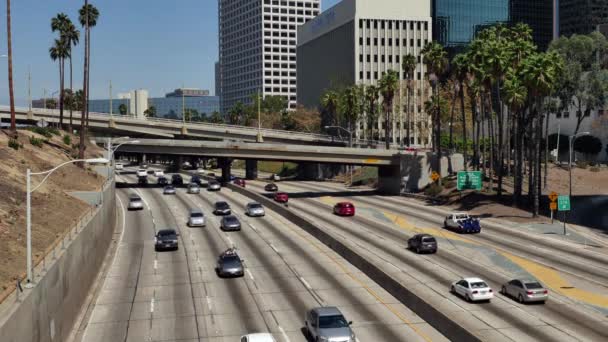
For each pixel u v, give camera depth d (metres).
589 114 117.25
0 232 34.62
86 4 86.12
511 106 78.69
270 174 166.12
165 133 140.62
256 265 47.12
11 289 23.59
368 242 57.84
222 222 64.50
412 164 103.25
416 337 29.80
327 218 74.25
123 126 138.88
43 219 41.12
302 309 35.00
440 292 38.72
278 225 67.06
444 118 139.62
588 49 104.12
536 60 71.50
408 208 84.56
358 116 160.38
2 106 133.62
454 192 92.44
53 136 89.50
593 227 67.19
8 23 69.25
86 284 37.94
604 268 46.53
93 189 60.88
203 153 98.81
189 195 95.12
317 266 46.72
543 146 137.88
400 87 172.88
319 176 148.25
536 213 71.25
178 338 30.06
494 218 73.44
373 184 117.62
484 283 36.66
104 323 32.66
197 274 44.25
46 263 27.94
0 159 53.47
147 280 42.50
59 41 116.38
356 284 41.00
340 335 27.34
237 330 31.25
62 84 116.12
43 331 25.14
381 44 186.25
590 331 30.45
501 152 83.75
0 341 19.25
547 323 31.84
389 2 186.12
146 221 70.00
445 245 56.00
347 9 189.62
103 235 49.84
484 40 93.69
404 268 46.19
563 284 41.31
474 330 30.50
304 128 184.12
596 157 129.75
